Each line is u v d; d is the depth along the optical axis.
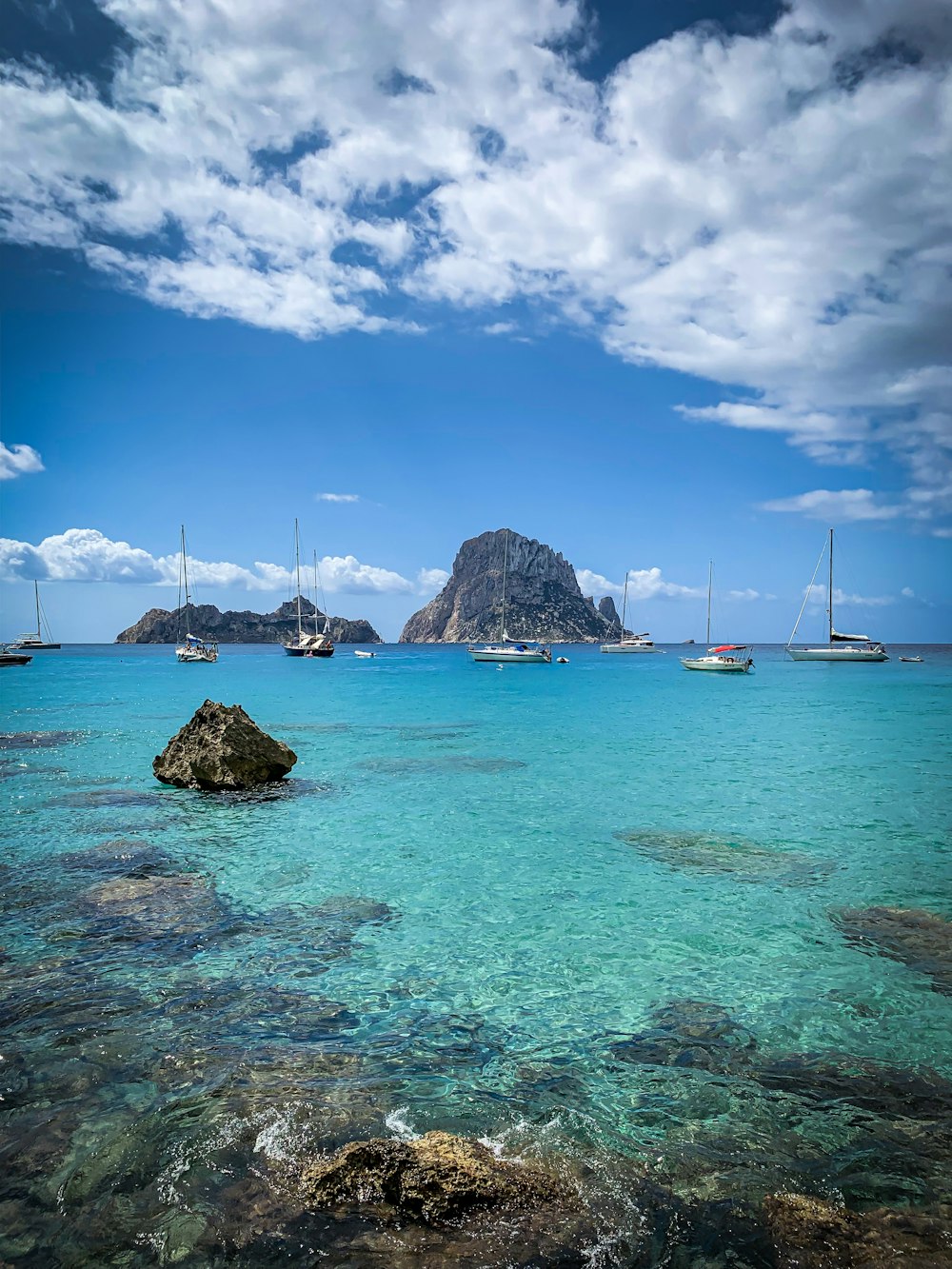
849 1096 5.55
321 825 14.30
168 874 11.13
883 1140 5.00
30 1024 6.45
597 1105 5.38
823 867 11.79
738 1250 3.94
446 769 20.67
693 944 8.70
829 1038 6.49
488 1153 4.68
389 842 13.21
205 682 63.78
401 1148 4.57
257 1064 5.84
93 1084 5.49
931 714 37.16
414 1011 6.93
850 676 75.56
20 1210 4.19
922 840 13.39
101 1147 4.74
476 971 7.89
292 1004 6.99
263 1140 4.81
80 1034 6.28
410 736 28.39
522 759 22.64
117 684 59.41
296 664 108.25
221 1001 7.01
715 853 12.58
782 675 77.94
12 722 32.44
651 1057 6.12
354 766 21.12
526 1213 4.18
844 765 21.45
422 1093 5.50
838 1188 4.47
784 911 9.84
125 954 8.11
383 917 9.52
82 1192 4.33
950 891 10.66
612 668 95.44
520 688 57.31
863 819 14.98
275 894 10.33
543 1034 6.51
